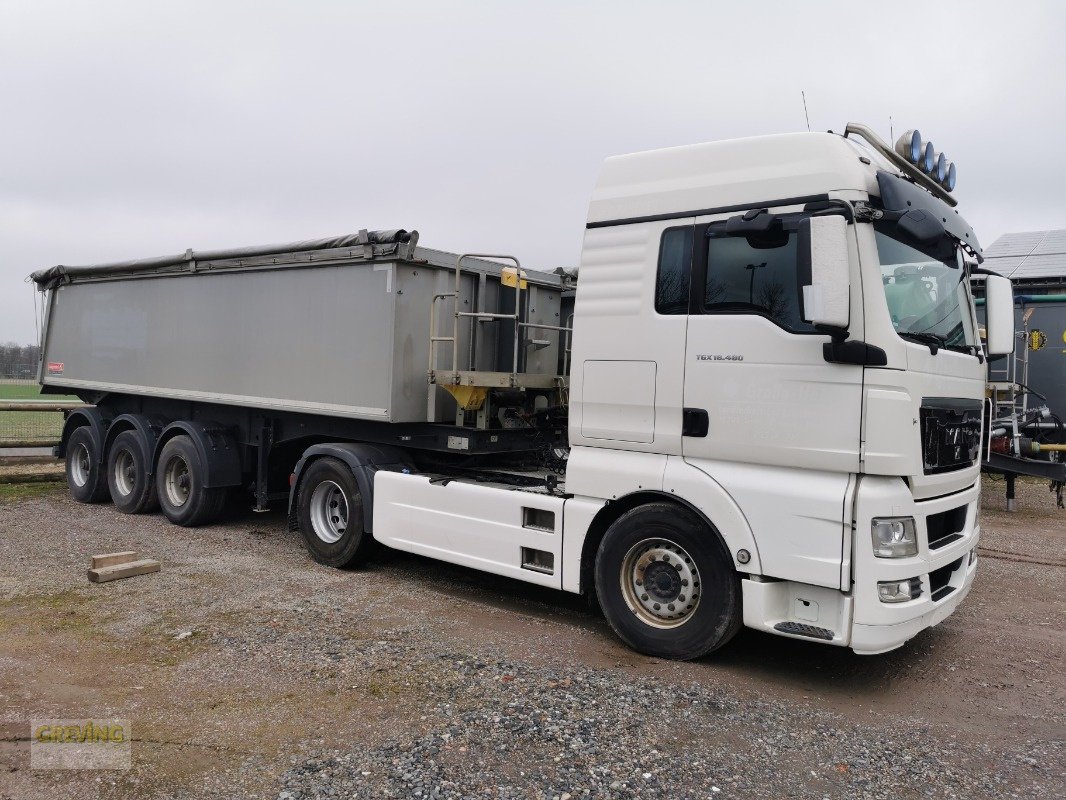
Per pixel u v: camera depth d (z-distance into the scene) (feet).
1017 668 16.03
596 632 17.49
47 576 21.11
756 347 14.44
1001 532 31.12
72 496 34.88
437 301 21.58
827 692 14.47
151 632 16.67
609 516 16.90
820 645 17.15
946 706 14.02
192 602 18.85
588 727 12.39
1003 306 18.01
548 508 17.37
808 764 11.55
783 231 14.23
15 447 41.70
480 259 22.76
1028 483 45.68
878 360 13.25
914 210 13.91
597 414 16.56
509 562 18.22
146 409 31.78
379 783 10.59
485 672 14.61
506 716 12.67
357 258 21.54
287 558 23.80
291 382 23.85
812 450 13.80
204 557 23.59
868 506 13.33
